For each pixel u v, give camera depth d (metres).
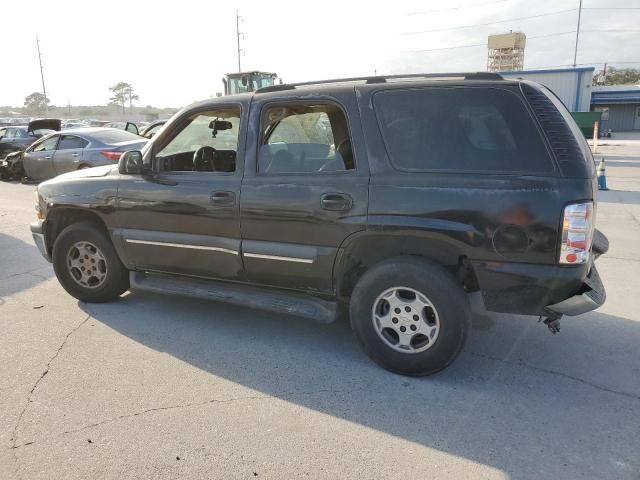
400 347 3.42
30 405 3.08
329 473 2.49
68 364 3.60
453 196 3.12
